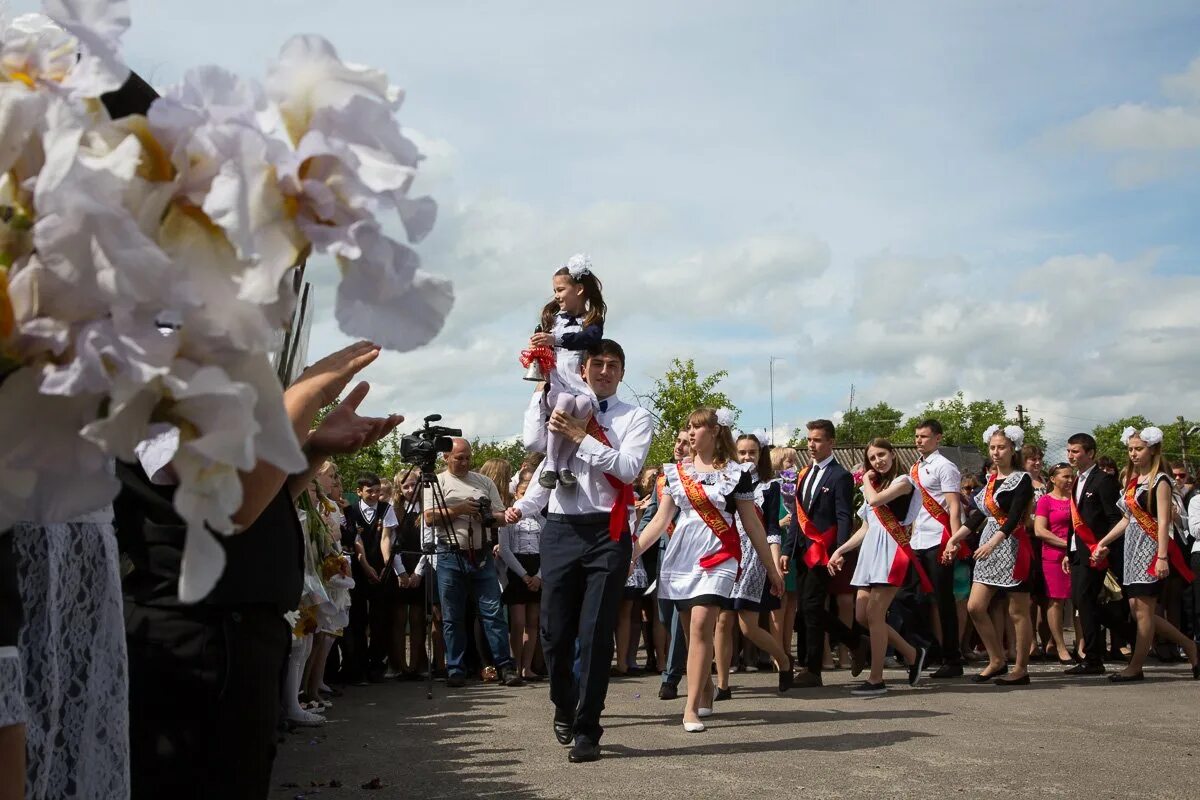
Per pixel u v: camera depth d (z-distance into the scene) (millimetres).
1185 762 5566
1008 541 9188
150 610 1990
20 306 819
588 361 5875
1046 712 7398
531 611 10234
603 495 5668
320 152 856
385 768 5570
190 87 858
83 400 874
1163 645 11531
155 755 1957
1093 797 4797
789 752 5887
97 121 878
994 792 4883
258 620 2043
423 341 954
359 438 2045
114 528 2002
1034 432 82312
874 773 5309
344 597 7203
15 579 1379
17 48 938
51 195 798
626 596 10672
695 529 6738
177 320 836
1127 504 9531
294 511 2160
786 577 10281
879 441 8719
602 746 6125
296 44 878
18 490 903
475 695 8844
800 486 9438
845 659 11305
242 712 1998
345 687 9656
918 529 9953
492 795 4902
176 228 847
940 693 8586
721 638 8352
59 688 1630
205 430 832
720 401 31469
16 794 1332
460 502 9516
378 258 902
